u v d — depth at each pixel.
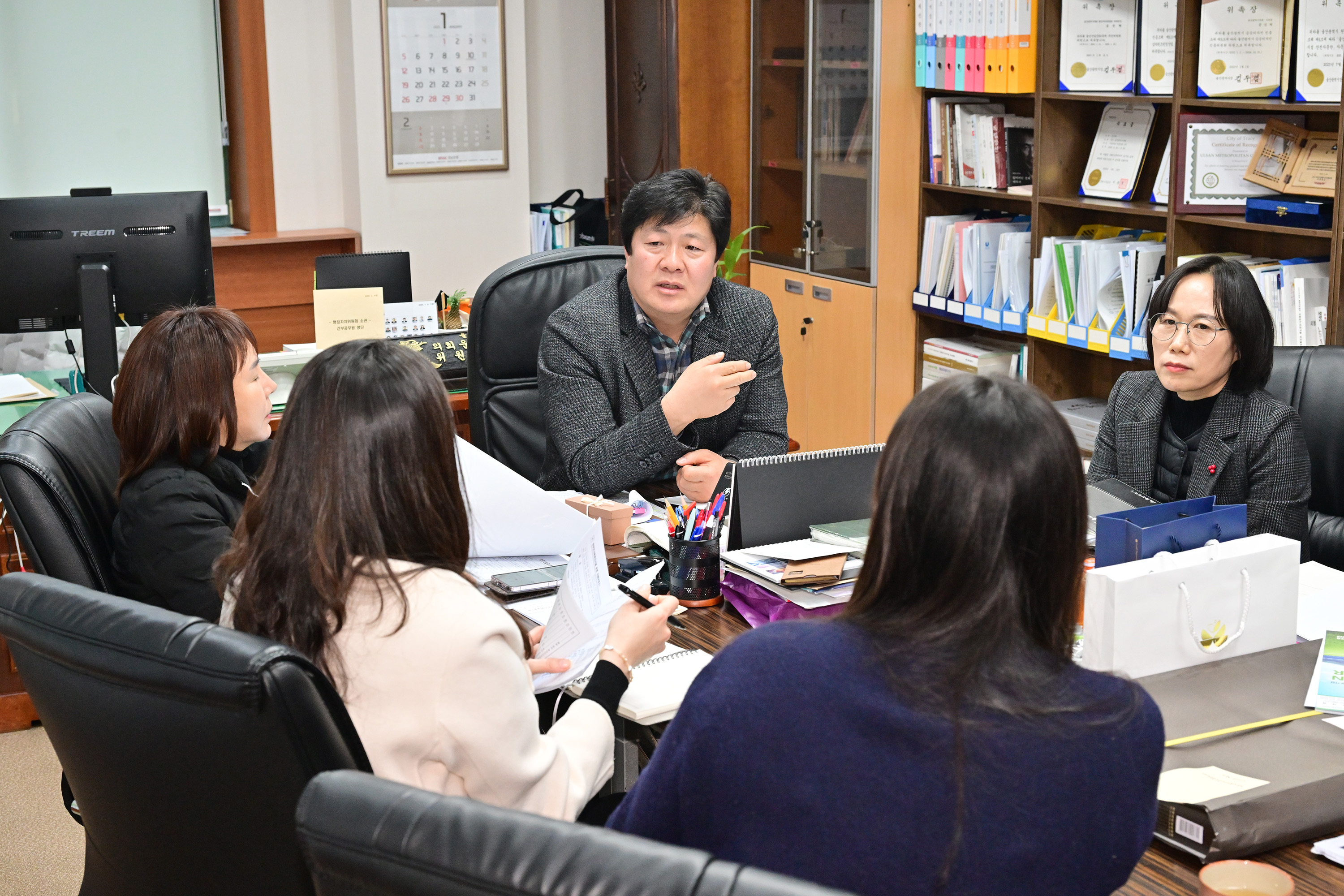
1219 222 3.27
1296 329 3.16
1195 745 1.31
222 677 1.01
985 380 0.92
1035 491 0.87
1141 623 1.47
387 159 5.40
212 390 2.04
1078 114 3.82
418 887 0.74
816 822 0.87
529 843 0.73
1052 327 3.82
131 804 1.14
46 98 5.23
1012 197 3.92
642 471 2.29
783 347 5.14
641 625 1.52
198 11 5.39
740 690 0.89
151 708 1.07
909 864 0.85
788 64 4.84
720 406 2.25
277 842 1.07
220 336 2.06
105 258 3.37
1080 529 0.90
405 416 1.22
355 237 5.47
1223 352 2.18
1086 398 4.10
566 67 5.82
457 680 1.19
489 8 5.44
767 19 4.95
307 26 5.38
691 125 5.10
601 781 1.39
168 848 1.14
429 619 1.19
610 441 2.30
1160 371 2.25
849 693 0.87
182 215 3.44
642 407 2.48
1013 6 3.75
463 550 1.28
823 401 4.95
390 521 1.21
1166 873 1.17
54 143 5.28
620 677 1.46
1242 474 2.23
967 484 0.87
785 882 0.68
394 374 1.23
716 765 0.89
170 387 2.03
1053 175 3.85
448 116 5.47
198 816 1.10
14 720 3.10
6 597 1.20
